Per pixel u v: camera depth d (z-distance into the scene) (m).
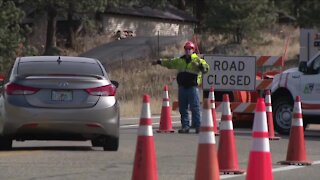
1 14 95.44
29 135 32.69
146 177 21.19
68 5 128.38
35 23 157.25
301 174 27.95
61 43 154.12
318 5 118.25
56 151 33.94
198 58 45.62
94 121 32.34
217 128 48.88
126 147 36.78
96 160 30.66
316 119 46.44
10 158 30.84
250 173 20.81
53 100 32.25
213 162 20.28
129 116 70.12
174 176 26.80
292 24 165.88
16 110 31.86
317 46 65.88
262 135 20.88
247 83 50.41
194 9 190.62
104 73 34.34
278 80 48.09
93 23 163.50
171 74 107.38
